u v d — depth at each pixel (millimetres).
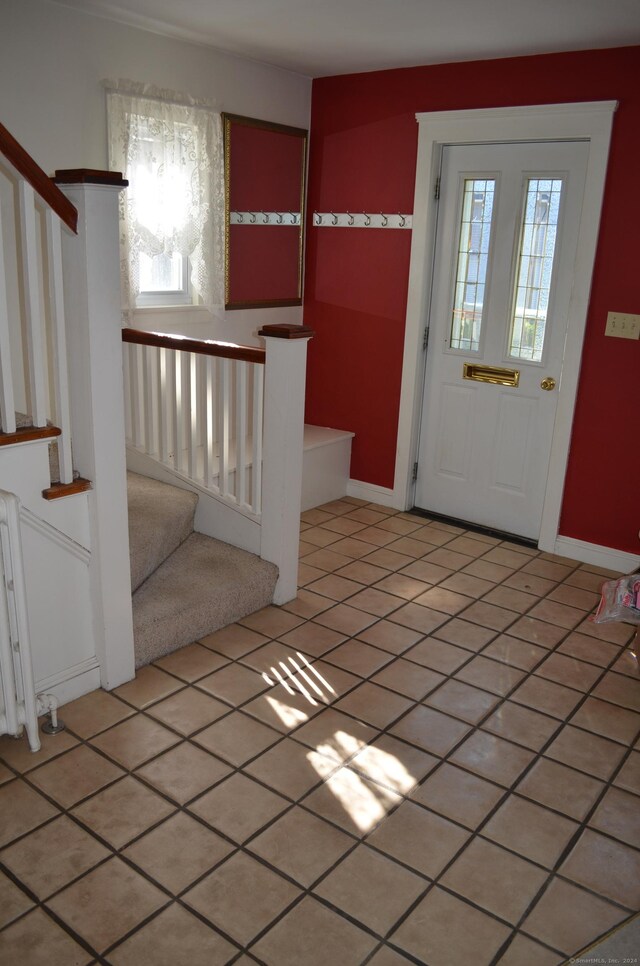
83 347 2262
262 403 3131
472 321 4152
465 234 4074
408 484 4547
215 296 4043
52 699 2363
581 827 2127
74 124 3297
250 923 1771
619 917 1840
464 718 2592
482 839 2062
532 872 1962
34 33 3080
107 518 2434
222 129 3900
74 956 1672
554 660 2992
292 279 4613
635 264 3508
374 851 2000
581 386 3781
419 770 2320
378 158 4227
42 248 3188
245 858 1956
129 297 3617
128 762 2283
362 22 3219
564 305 3807
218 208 3930
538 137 3656
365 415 4645
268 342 2961
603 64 3436
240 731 2453
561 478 3914
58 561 2402
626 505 3770
